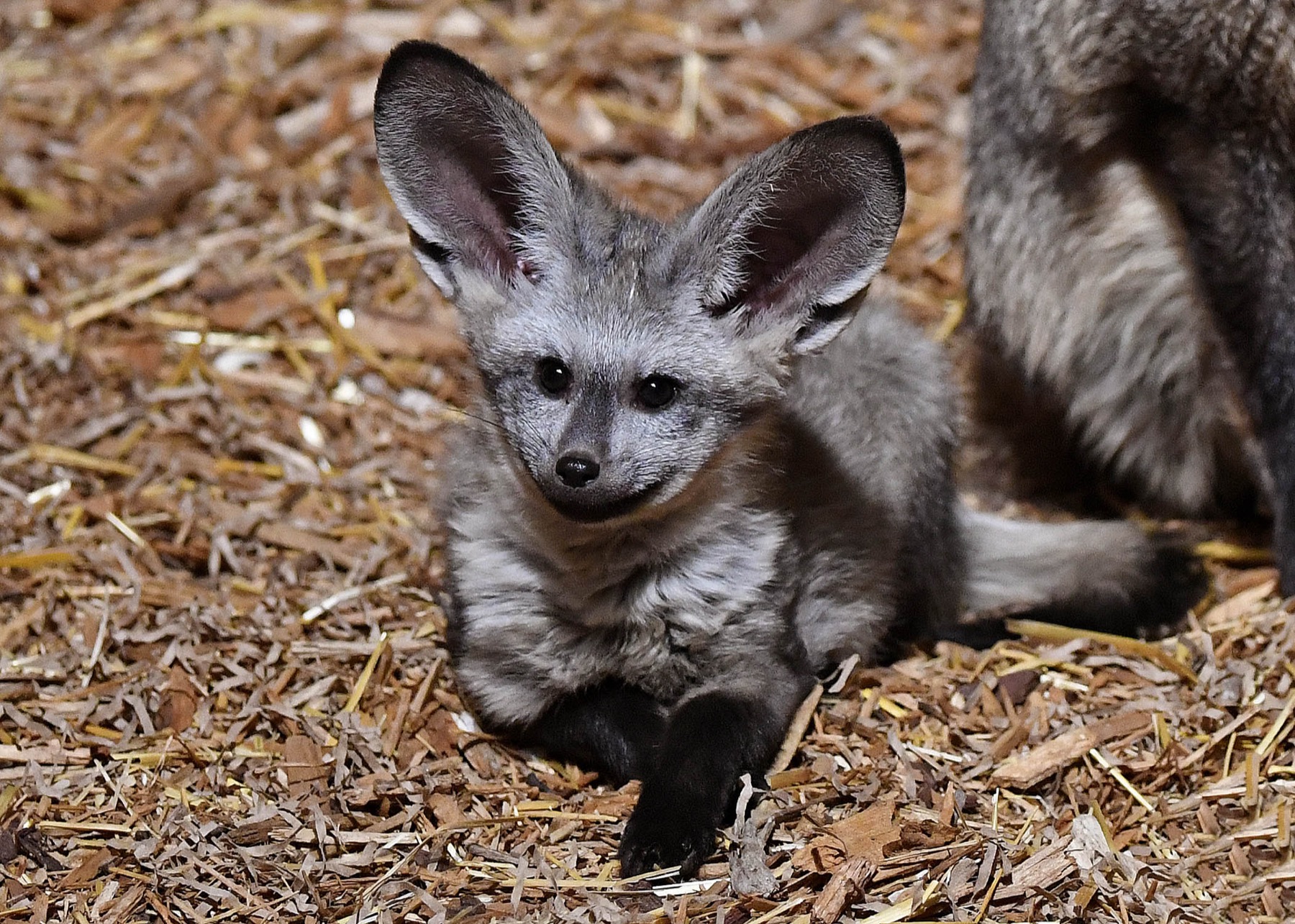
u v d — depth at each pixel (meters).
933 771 8.70
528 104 15.33
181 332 12.89
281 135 14.90
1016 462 12.47
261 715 9.05
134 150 14.74
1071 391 11.76
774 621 8.87
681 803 7.98
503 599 8.92
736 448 8.75
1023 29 11.01
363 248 13.80
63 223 13.77
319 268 13.47
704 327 8.58
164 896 7.81
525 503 8.73
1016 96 11.23
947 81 15.86
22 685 9.30
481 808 8.47
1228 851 8.24
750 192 8.45
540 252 8.89
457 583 9.15
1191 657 9.73
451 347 12.88
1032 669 9.65
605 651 8.90
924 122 15.46
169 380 12.34
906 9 16.75
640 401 8.45
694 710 8.41
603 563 8.70
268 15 16.17
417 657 9.59
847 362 10.05
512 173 8.92
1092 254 11.20
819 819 8.23
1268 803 8.59
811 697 9.04
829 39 16.55
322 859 8.03
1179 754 8.88
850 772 8.63
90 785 8.58
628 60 16.06
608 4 16.75
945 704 9.29
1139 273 11.08
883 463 9.92
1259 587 10.63
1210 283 10.48
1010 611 10.45
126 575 10.24
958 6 16.72
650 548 8.64
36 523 10.80
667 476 8.41
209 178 14.35
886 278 13.80
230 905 7.75
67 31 15.98
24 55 15.66
